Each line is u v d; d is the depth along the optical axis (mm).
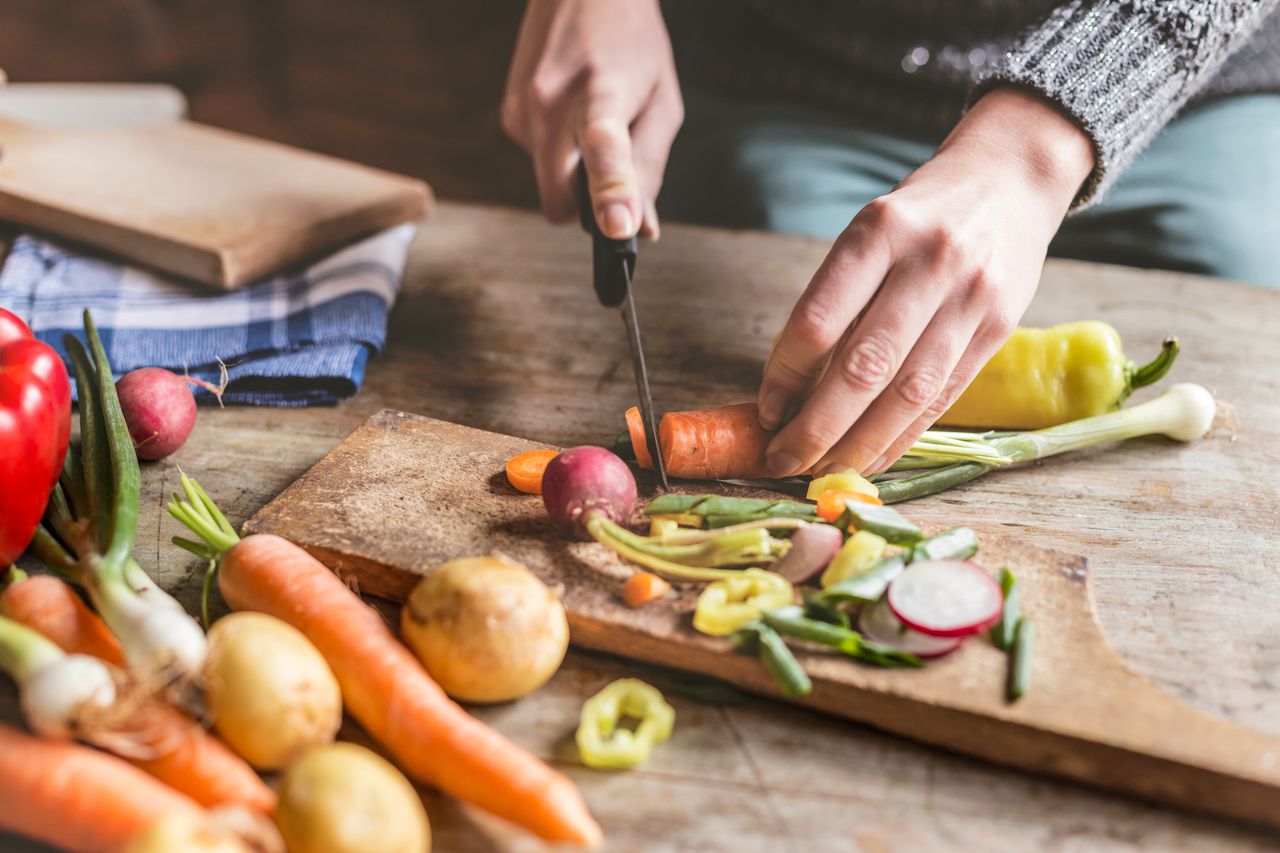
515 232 781
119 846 405
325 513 516
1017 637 462
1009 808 435
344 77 1676
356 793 393
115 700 415
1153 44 579
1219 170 776
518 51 740
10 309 652
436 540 505
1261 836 431
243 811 391
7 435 462
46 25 1706
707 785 439
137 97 881
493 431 600
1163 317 696
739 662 462
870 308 525
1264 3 606
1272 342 676
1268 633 492
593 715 449
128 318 654
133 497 480
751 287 720
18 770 407
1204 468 585
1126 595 509
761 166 815
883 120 832
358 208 724
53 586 462
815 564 481
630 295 562
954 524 546
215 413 613
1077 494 566
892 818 431
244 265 677
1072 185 570
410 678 441
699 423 544
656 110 721
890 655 454
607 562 498
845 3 807
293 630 439
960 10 781
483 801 422
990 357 549
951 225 524
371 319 656
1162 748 431
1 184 721
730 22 864
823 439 522
